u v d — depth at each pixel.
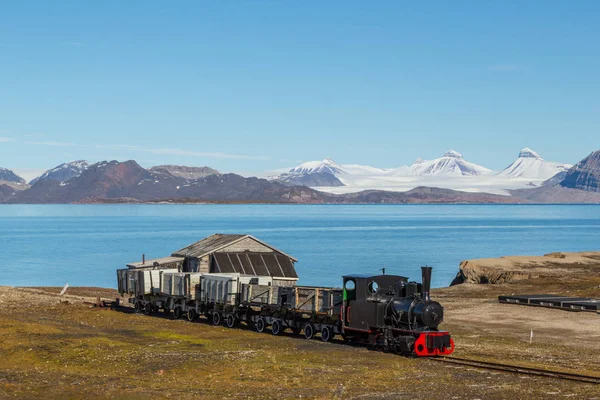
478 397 27.06
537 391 27.95
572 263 110.00
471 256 159.88
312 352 37.06
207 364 33.03
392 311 37.03
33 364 33.06
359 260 147.50
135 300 57.31
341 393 27.64
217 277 48.44
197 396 26.75
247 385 28.98
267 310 45.25
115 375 30.77
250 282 48.88
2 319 46.34
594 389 28.28
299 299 42.56
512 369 32.34
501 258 112.25
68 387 28.00
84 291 81.56
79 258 154.38
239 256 71.12
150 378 30.20
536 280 89.50
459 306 63.19
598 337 45.97
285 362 34.03
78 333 42.09
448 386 28.97
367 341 38.66
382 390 28.27
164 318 52.97
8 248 182.62
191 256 72.06
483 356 37.09
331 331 40.72
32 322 46.03
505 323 52.56
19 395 26.64
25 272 126.38
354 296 38.81
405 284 37.97
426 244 199.38
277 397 26.84
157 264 71.50
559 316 55.91
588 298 65.25
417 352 35.12
